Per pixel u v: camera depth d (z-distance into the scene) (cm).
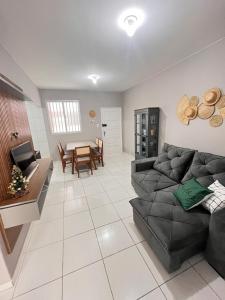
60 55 241
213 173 191
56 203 262
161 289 126
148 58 266
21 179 159
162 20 165
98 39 199
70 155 429
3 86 166
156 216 158
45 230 199
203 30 187
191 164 227
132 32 167
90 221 213
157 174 263
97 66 294
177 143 318
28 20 156
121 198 271
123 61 276
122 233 189
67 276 140
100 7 142
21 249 165
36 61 257
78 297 124
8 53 219
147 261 151
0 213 140
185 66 274
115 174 390
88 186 325
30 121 472
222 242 124
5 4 133
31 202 149
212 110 233
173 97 314
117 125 587
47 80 374
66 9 143
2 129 172
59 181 355
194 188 171
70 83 412
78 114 525
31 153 261
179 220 149
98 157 449
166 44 219
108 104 553
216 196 157
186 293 122
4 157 166
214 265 137
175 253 128
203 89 246
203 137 256
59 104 501
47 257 160
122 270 143
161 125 363
